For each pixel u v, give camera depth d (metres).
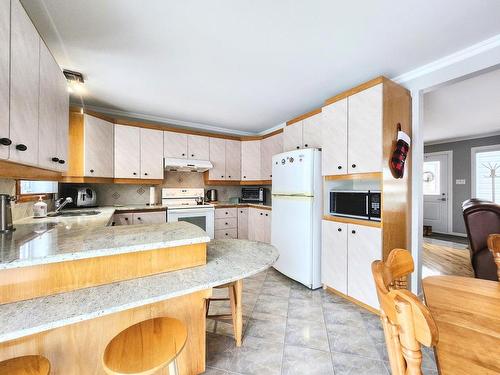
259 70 2.26
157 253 1.16
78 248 1.04
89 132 2.87
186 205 3.81
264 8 1.48
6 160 0.96
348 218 2.38
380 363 1.51
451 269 3.30
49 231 1.44
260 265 1.27
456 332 0.72
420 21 1.59
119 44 1.85
